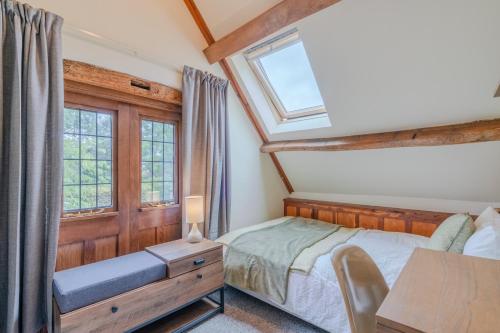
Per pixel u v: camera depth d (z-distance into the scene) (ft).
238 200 10.82
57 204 5.42
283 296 6.64
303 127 10.27
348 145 9.20
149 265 5.93
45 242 5.38
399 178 9.61
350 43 6.73
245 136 11.03
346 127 9.14
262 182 12.01
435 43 5.88
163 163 8.23
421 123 7.78
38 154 5.17
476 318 2.05
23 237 5.07
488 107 6.55
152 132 7.93
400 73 6.79
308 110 10.35
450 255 3.71
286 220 11.51
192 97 8.41
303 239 8.57
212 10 8.25
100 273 5.48
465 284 2.71
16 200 4.82
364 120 8.57
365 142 8.80
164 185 8.26
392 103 7.61
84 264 6.39
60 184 5.48
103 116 6.82
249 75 10.06
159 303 5.92
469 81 6.22
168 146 8.38
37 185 5.17
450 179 8.59
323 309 6.06
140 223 7.54
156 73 7.75
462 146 7.55
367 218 10.56
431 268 3.19
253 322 6.81
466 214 6.78
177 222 8.50
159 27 7.87
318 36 6.97
